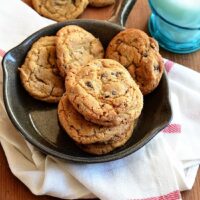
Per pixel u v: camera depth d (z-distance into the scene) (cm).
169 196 47
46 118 50
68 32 52
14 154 48
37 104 51
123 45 52
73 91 45
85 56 52
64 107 47
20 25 57
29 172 47
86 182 46
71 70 48
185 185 48
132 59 51
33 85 50
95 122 45
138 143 46
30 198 47
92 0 62
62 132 49
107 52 53
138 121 50
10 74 49
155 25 62
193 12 55
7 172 48
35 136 48
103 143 47
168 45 61
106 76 46
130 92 46
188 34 59
